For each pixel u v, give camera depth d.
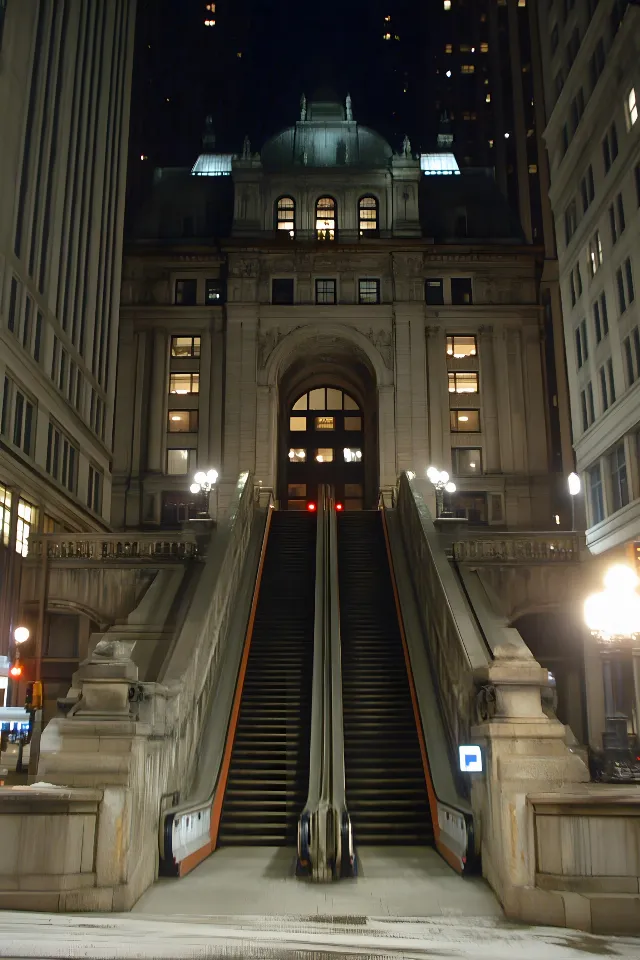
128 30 49.19
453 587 21.34
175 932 9.70
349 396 59.72
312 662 23.33
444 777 17.84
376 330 51.94
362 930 10.51
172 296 53.16
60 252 35.69
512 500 50.22
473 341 52.91
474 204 56.50
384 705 21.64
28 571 29.78
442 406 51.34
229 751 19.55
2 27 28.64
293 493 57.62
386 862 15.50
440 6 102.31
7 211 28.81
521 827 11.86
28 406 31.83
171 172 58.09
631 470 31.78
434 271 53.34
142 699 13.84
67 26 36.47
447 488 37.12
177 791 15.98
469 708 16.56
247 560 30.48
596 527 35.28
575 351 39.38
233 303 52.00
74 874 11.46
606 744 21.20
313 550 32.31
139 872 12.45
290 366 54.06
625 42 31.84
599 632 14.78
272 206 54.12
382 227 53.81
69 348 36.50
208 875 14.30
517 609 29.22
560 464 61.25
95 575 29.75
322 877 13.98
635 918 10.90
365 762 19.48
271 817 17.81
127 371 51.97
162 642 24.59
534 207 80.38
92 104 41.12
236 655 23.11
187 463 50.91
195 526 30.09
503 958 8.67
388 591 28.53
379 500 47.69
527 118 83.12
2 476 28.23
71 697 16.16
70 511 35.66
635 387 30.95
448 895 12.95
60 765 12.28
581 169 38.06
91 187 41.06
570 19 40.22
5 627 28.20
